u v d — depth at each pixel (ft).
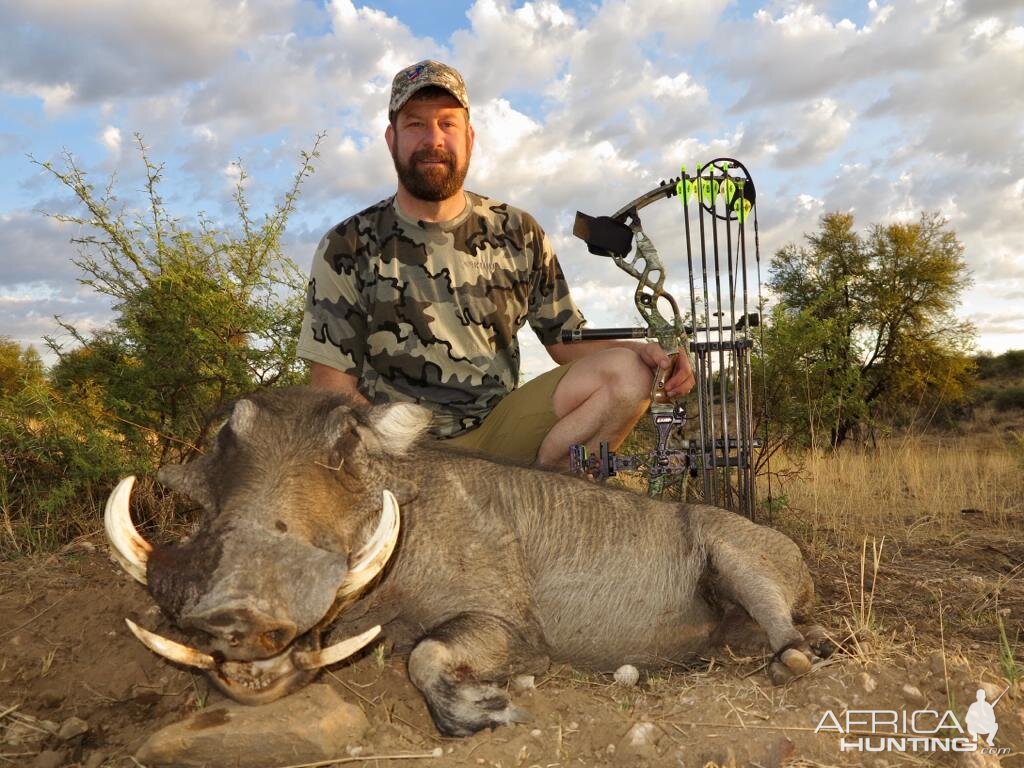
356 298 5.44
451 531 3.93
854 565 6.18
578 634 4.19
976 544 7.14
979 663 3.86
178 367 6.46
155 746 2.95
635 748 3.01
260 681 3.06
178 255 6.85
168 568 2.91
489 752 3.01
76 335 6.76
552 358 6.12
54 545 5.38
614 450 5.57
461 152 5.40
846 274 20.90
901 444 14.62
